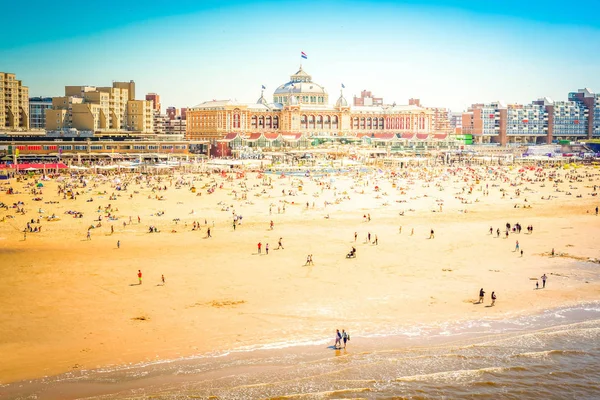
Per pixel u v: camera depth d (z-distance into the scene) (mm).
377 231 112750
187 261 87438
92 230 110250
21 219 119312
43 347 55844
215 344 57031
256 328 61188
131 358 53719
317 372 51500
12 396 46438
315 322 63094
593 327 62594
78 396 46562
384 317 64938
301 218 126688
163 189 168500
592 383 50781
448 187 187750
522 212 140000
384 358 54562
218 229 113125
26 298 69312
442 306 68750
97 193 157000
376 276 80562
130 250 94188
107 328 60562
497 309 68062
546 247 99812
